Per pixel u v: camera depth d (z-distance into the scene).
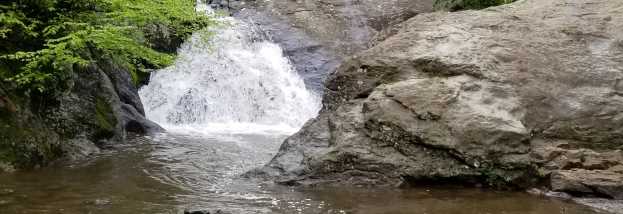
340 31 20.08
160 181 8.47
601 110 8.90
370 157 8.55
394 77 9.76
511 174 8.16
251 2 21.20
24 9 9.48
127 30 9.87
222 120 16.16
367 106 9.04
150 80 15.91
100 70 11.91
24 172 8.60
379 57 10.08
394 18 20.80
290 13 20.61
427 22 10.98
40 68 9.55
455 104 8.63
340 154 8.62
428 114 8.59
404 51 10.01
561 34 9.97
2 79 9.12
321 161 8.62
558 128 8.80
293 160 8.90
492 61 9.38
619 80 9.21
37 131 9.40
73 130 10.31
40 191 7.55
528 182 8.18
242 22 19.55
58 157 9.62
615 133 8.73
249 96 17.00
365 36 19.92
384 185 8.32
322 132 9.31
